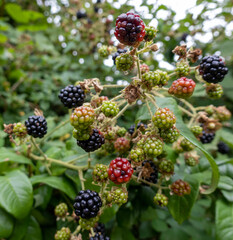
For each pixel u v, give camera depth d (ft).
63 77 1.17
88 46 1.19
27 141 0.59
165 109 0.44
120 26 0.41
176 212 0.56
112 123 0.55
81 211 0.45
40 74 1.40
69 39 1.42
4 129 0.57
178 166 0.69
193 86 0.47
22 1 1.86
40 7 1.86
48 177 0.61
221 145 0.87
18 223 0.54
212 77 0.52
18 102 1.15
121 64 0.45
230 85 1.07
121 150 0.53
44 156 0.60
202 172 0.66
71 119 0.42
